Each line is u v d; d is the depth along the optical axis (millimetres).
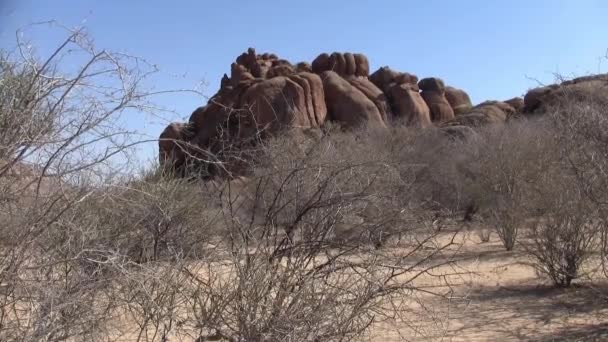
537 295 9688
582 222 9680
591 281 9531
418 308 7922
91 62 3711
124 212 4871
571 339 7312
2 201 3734
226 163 4922
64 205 3918
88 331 4043
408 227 5684
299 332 4688
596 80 9453
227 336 4750
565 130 8133
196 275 4703
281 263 4902
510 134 20609
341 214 4922
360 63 43688
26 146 3678
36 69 3697
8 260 3686
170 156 7531
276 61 43750
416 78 44906
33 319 3793
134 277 3996
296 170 4902
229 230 5027
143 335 5316
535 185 12055
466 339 7188
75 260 3945
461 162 20422
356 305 4805
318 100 37750
